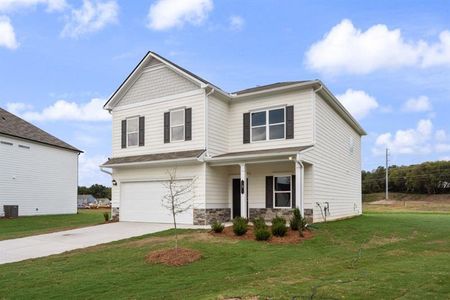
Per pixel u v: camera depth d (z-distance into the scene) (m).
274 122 18.36
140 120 20.53
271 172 18.19
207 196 17.86
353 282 7.24
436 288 6.71
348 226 16.19
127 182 20.56
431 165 61.91
